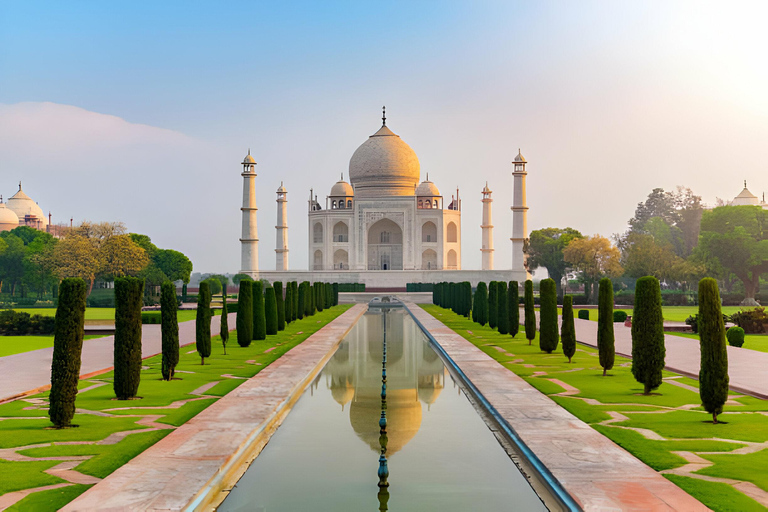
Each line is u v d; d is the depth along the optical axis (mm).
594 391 23484
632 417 19234
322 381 27500
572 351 31219
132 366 22094
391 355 36156
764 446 15984
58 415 17969
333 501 13508
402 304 88125
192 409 20531
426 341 43250
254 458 16375
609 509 11867
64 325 18062
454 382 27594
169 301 26078
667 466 14367
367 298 101625
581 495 12531
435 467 15727
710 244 94812
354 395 24547
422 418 20734
